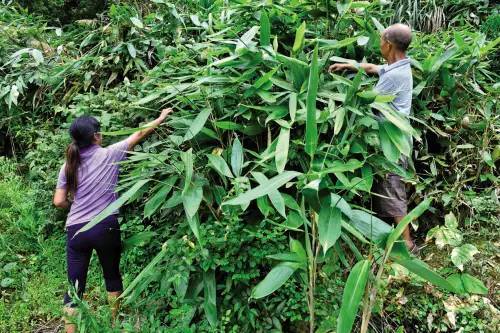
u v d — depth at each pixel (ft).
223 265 7.58
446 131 10.66
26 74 13.15
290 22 10.00
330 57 9.73
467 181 10.29
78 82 12.73
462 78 10.67
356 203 9.31
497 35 13.70
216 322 7.35
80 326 6.79
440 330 7.90
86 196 7.89
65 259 9.71
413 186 10.51
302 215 6.69
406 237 9.53
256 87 8.39
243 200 5.81
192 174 7.73
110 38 12.97
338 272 8.09
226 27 10.25
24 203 10.45
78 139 7.90
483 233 9.48
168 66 10.66
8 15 15.71
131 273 9.08
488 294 8.35
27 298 8.80
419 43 11.84
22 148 13.15
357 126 8.39
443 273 8.69
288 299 7.64
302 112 8.11
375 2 10.51
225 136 9.09
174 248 7.65
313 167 7.66
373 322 7.95
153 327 7.23
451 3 16.02
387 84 8.91
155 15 12.96
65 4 19.15
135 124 10.23
